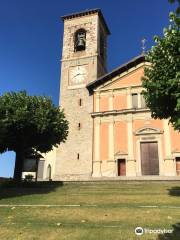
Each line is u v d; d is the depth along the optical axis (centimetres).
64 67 4569
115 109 4100
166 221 1405
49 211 1705
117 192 2380
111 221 1435
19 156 3170
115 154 3894
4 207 1861
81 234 1231
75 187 2709
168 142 3750
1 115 3036
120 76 4216
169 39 1583
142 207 1750
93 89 4294
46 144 3284
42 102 3275
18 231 1302
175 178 3347
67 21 4875
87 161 3953
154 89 1862
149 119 3909
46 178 4300
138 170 3762
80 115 4206
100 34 4884
